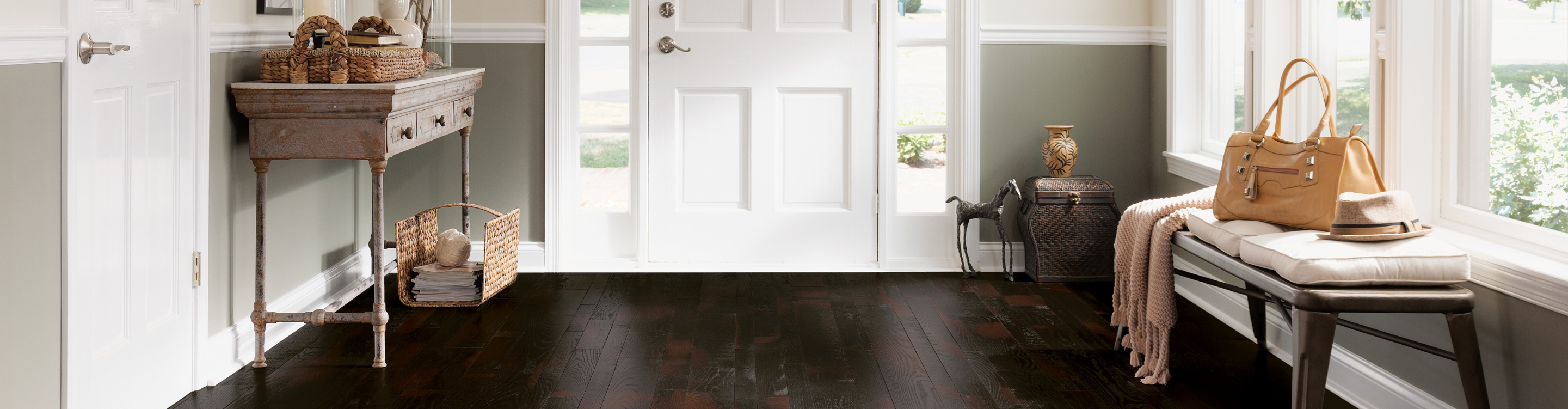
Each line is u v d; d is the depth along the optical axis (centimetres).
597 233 443
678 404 262
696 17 433
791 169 444
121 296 238
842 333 336
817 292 400
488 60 425
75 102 215
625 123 440
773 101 439
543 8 422
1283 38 327
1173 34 399
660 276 429
